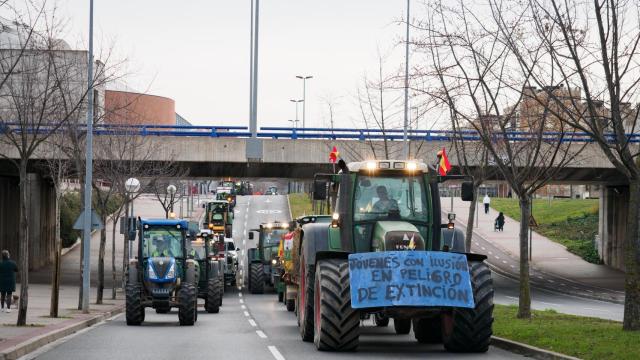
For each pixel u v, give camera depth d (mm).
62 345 19359
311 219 26344
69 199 78875
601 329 19141
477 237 91000
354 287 16750
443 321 18391
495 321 23766
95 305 36562
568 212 101312
